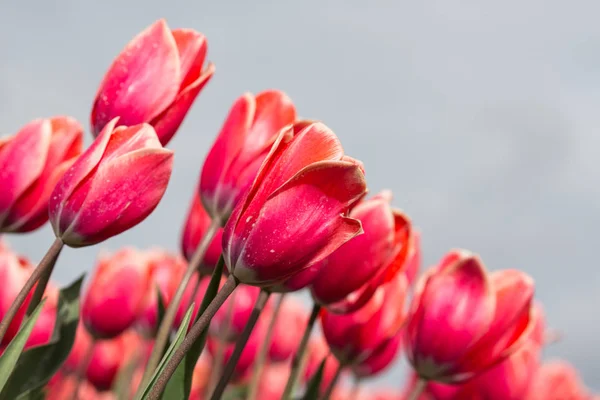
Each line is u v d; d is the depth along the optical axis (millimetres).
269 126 837
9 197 806
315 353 1150
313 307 847
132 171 749
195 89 812
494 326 866
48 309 906
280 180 712
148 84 805
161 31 812
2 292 866
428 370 875
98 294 964
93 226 750
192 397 1063
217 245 905
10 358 730
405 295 898
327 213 710
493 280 879
